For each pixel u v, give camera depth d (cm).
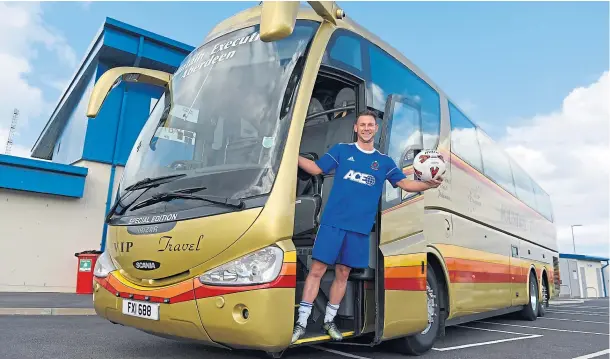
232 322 323
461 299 623
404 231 476
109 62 1373
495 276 775
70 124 1606
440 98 665
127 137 1315
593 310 1515
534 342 666
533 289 1023
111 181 1275
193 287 338
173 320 346
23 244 1141
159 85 539
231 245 333
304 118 377
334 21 444
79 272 1123
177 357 436
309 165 381
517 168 1034
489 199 804
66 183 1185
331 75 430
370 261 423
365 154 404
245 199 344
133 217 393
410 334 468
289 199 346
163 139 443
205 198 355
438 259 571
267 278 322
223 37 479
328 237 373
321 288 418
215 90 434
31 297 1009
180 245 350
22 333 569
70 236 1199
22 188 1127
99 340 530
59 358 424
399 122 509
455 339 678
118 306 385
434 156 402
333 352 507
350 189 387
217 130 406
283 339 325
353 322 414
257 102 397
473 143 778
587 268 4088
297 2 338
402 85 548
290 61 405
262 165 357
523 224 998
